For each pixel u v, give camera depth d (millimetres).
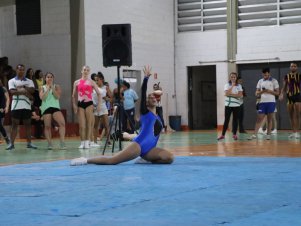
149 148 7285
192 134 17312
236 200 4203
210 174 5996
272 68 19891
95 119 12336
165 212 3748
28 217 3660
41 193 4785
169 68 20844
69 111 17047
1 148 11797
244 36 20172
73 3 16844
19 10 17703
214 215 3607
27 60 17656
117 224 3371
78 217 3627
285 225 3250
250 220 3412
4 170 6906
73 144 12812
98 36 17250
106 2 17578
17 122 11297
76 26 16828
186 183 5258
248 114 20234
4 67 15688
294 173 5992
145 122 7301
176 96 21234
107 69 17547
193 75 21391
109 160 7262
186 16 21047
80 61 16812
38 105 15555
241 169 6484
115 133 10422
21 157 9258
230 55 20328
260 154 8789
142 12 19219
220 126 20609
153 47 19844
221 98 20531
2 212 3875
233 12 20250
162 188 4934
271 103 13250
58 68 17156
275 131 16641
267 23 19875
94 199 4375
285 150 9555
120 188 4988
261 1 19938
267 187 4902
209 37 20703
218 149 10172
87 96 11125
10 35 17906
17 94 11219
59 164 7609
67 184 5371
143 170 6504
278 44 19656
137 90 19016
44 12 17297
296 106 13477
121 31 9586
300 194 4469
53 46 17188
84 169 6781
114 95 15508
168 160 7230
